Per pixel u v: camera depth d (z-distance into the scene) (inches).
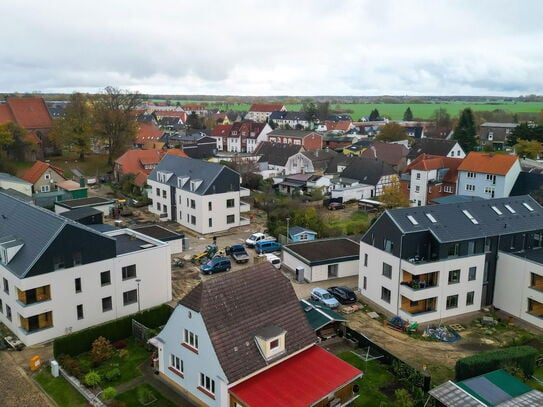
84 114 4402.1
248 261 2353.6
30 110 4719.5
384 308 1883.6
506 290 1871.3
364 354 1524.4
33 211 1739.7
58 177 3518.7
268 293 1344.7
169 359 1349.7
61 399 1284.4
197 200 2768.2
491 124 6855.3
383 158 4763.8
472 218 1910.7
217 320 1211.2
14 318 1592.0
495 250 1888.5
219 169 2807.6
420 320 1761.8
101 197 3415.4
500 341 1660.9
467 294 1850.4
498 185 3181.6
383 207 3314.5
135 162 3912.4
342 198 3585.1
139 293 1806.1
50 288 1556.3
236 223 2913.4
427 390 1300.4
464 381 1249.4
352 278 2214.6
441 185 3494.1
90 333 1530.5
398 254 1777.8
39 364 1429.6
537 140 5334.6
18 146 4205.2
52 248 1541.6
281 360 1262.3
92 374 1331.2
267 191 3577.8
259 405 1112.2
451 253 1792.6
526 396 1195.3
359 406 1264.8
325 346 1574.8
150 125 6333.7
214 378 1185.4
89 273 1646.2
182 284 2084.2
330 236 2701.8
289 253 2284.7
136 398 1293.1
